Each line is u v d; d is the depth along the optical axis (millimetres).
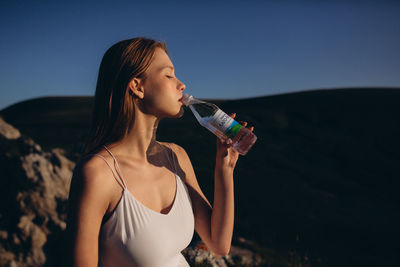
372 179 28625
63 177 9250
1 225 7867
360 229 16734
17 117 58688
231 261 4688
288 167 28172
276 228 14219
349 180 27922
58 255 7648
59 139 30203
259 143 34156
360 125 43344
